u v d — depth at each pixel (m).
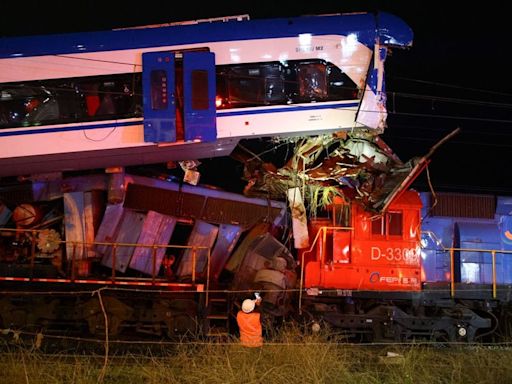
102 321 13.52
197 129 13.07
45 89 13.27
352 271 14.41
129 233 14.44
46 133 13.19
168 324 13.70
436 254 15.19
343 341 14.30
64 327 13.98
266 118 13.36
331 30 13.62
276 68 13.49
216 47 13.42
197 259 14.80
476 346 12.92
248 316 12.36
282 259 14.39
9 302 13.66
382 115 13.53
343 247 14.53
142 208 14.45
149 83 13.18
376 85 13.52
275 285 14.00
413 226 14.49
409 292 14.34
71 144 13.20
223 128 13.27
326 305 14.20
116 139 13.25
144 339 14.02
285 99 13.42
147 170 14.74
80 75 13.30
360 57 13.62
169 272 14.58
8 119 13.16
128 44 13.38
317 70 13.53
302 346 11.57
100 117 13.26
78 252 14.10
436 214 15.33
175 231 15.23
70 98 13.27
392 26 13.74
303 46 13.55
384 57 13.68
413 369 10.96
